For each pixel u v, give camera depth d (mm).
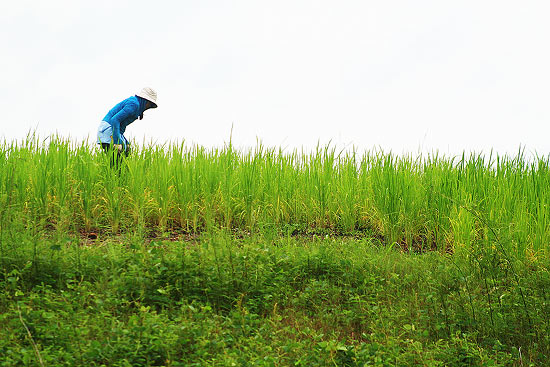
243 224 8891
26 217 6766
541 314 5520
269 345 4828
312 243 7324
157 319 4703
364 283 6141
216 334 4730
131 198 8461
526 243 7531
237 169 9500
